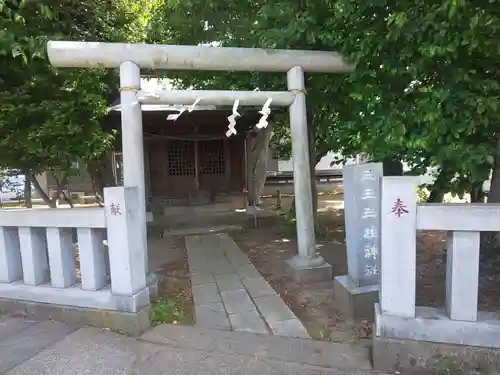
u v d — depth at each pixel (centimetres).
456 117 322
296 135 497
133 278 325
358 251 362
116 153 1055
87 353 292
